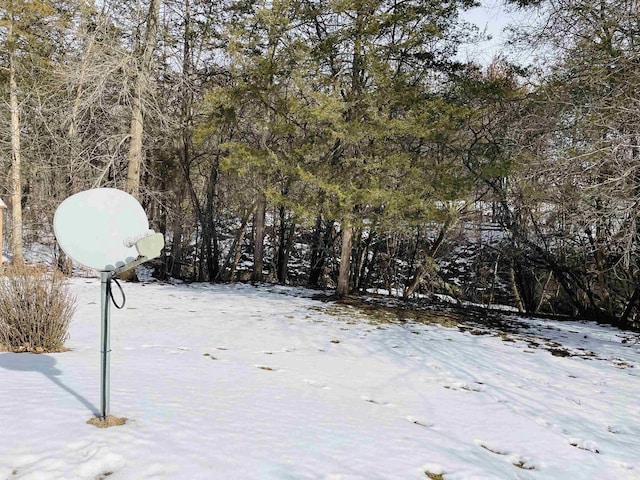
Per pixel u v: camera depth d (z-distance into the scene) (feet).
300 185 57.26
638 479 13.26
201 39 61.46
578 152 31.78
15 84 56.85
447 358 27.35
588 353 32.27
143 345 24.45
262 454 11.16
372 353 27.20
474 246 70.54
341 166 41.24
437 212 40.06
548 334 38.96
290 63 41.01
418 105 38.81
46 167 58.90
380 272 75.10
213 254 74.79
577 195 34.47
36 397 13.62
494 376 24.23
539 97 39.47
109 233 11.51
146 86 52.60
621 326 44.60
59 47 61.67
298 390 18.12
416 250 67.72
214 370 19.97
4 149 59.93
